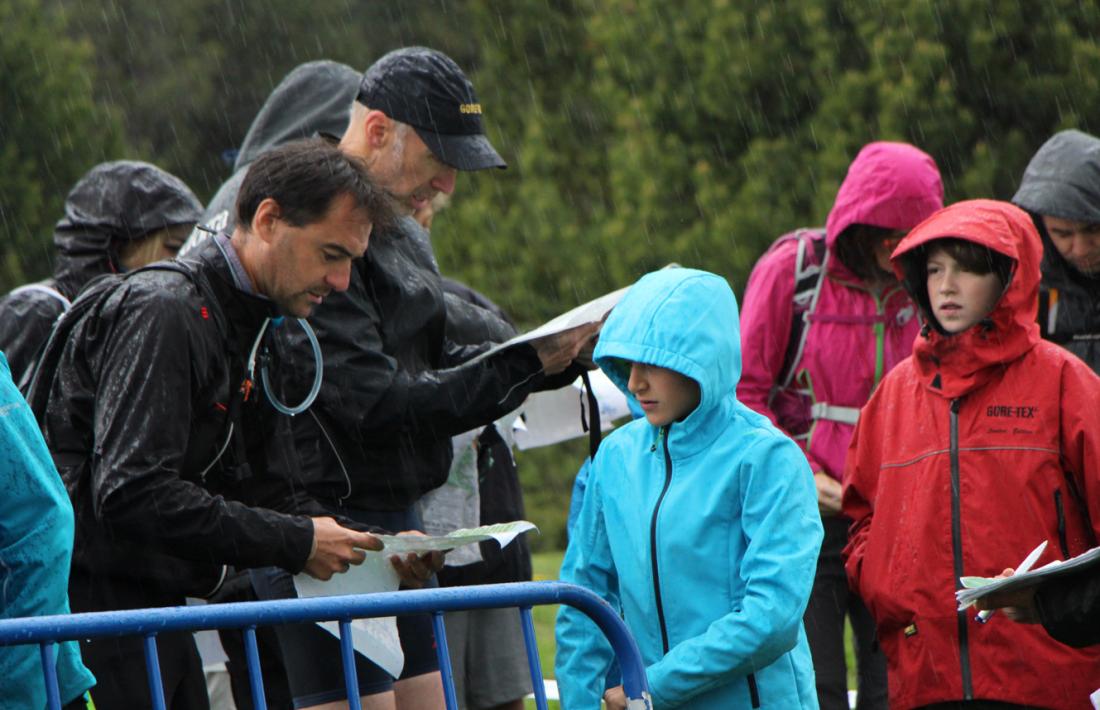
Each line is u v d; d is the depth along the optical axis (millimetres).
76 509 6410
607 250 27609
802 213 25328
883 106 24141
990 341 7684
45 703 5340
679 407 6789
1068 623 6348
